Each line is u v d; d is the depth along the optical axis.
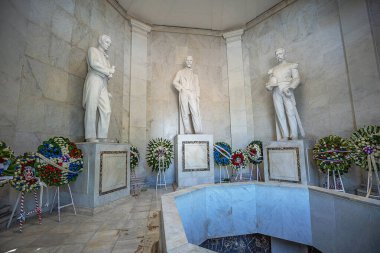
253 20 7.96
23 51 3.73
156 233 2.93
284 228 4.36
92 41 5.61
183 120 6.65
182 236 1.66
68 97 4.74
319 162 4.75
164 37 8.03
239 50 8.18
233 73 8.15
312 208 4.03
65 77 4.69
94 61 4.46
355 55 5.05
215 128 7.93
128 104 6.97
